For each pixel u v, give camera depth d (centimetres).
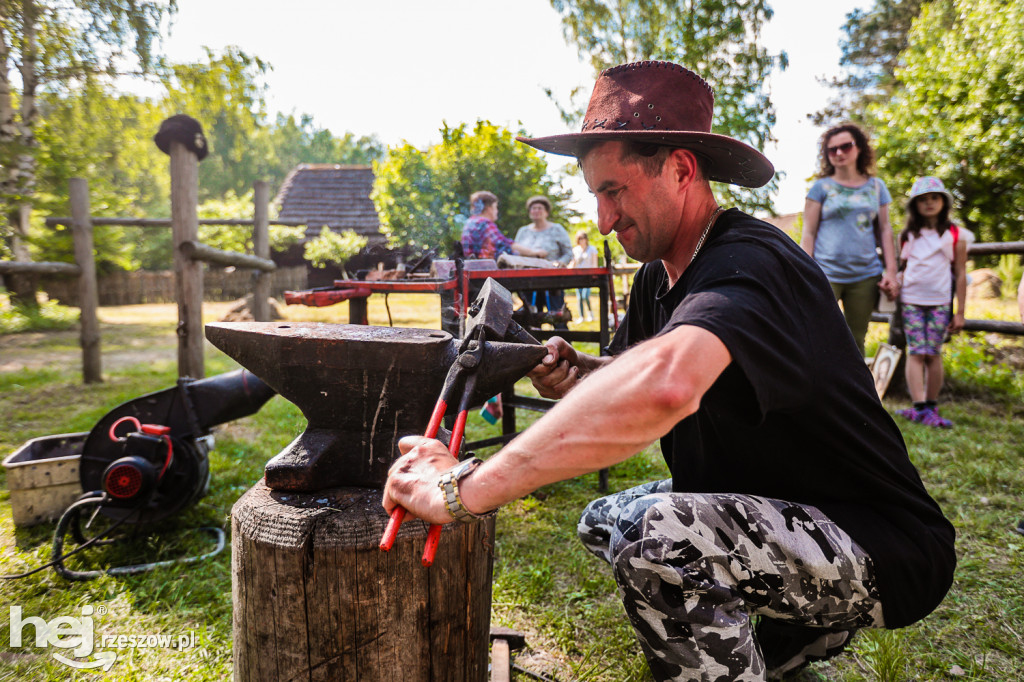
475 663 151
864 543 136
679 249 151
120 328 1271
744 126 880
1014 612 236
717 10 873
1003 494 343
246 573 140
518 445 111
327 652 136
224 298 1983
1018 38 1078
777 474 144
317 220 2073
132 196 1344
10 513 333
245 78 1212
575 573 274
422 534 137
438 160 885
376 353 148
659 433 105
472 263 339
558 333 374
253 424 509
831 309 137
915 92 1258
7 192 786
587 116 147
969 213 1215
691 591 132
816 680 203
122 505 288
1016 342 690
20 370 770
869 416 141
